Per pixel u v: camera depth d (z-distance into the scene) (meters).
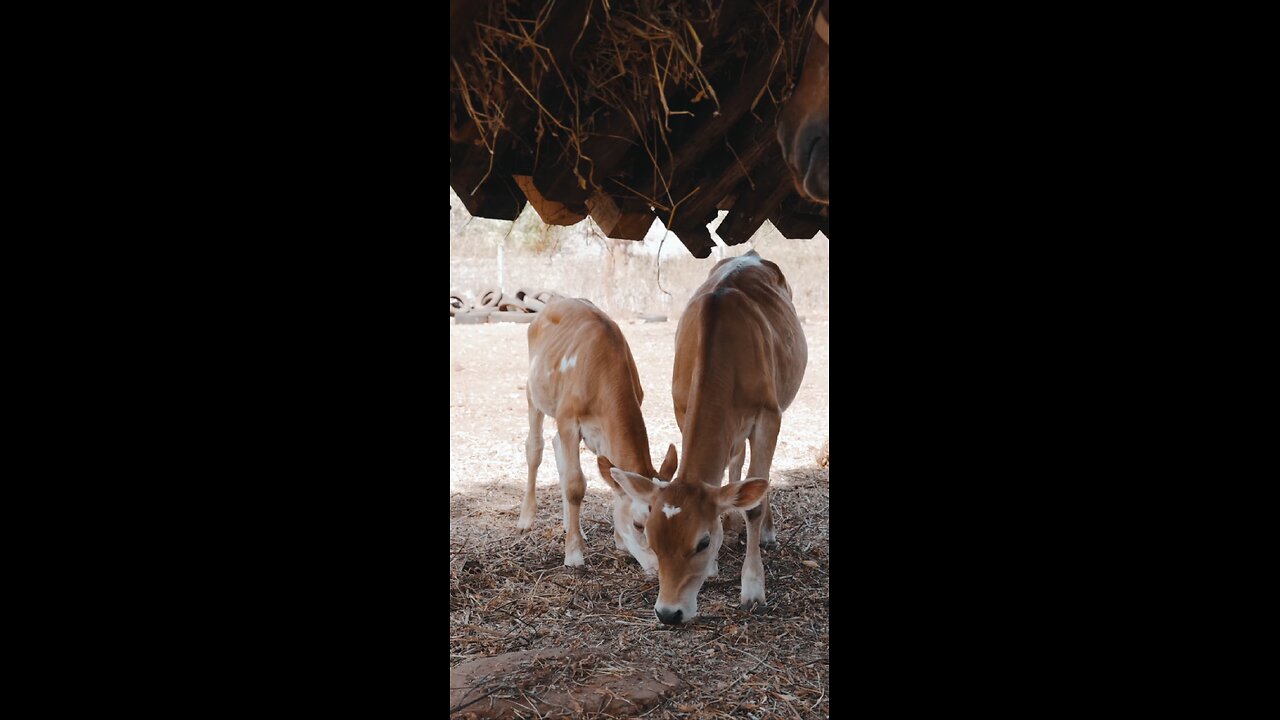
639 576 4.53
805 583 4.33
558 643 3.71
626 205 2.39
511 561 4.73
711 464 3.72
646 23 1.97
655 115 2.09
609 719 3.06
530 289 16.30
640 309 17.66
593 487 6.39
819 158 2.03
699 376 3.80
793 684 3.34
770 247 17.92
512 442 7.82
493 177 2.28
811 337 13.72
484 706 3.06
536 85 1.96
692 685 3.33
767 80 2.09
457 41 1.88
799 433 7.95
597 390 4.40
